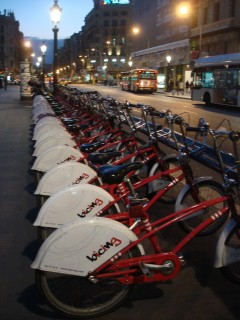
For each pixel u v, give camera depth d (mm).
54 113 11484
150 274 3523
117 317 3561
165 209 6070
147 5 83062
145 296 3881
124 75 62219
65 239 3316
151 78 51906
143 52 82750
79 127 7926
